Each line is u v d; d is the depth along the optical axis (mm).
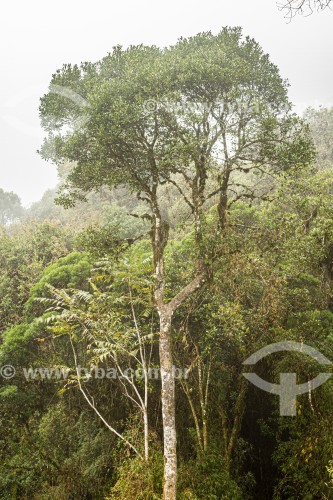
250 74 8352
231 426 9969
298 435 8875
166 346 7828
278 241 9398
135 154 8453
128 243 9445
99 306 9305
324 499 7598
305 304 9969
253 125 7871
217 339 9633
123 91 7906
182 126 7793
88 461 9633
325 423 8203
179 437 9461
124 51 9078
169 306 8109
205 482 7797
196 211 8438
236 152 8133
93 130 8055
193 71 7914
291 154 7922
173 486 7105
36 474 9836
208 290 9906
